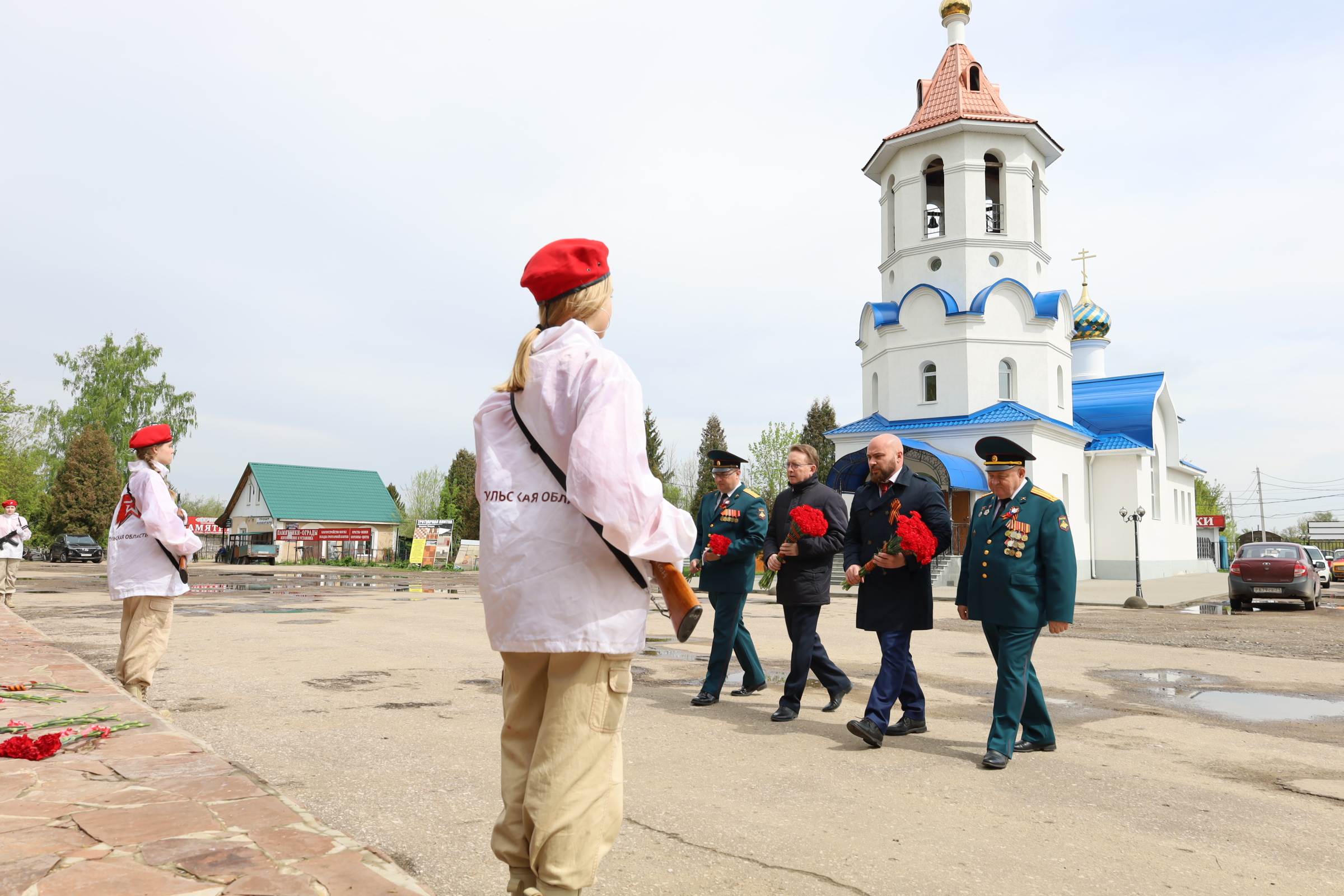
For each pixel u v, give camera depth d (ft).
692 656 33.81
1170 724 21.71
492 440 6.95
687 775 15.72
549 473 6.62
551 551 6.47
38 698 16.87
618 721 6.70
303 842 8.81
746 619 51.06
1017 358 100.73
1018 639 17.49
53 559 155.02
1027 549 17.71
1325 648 39.19
